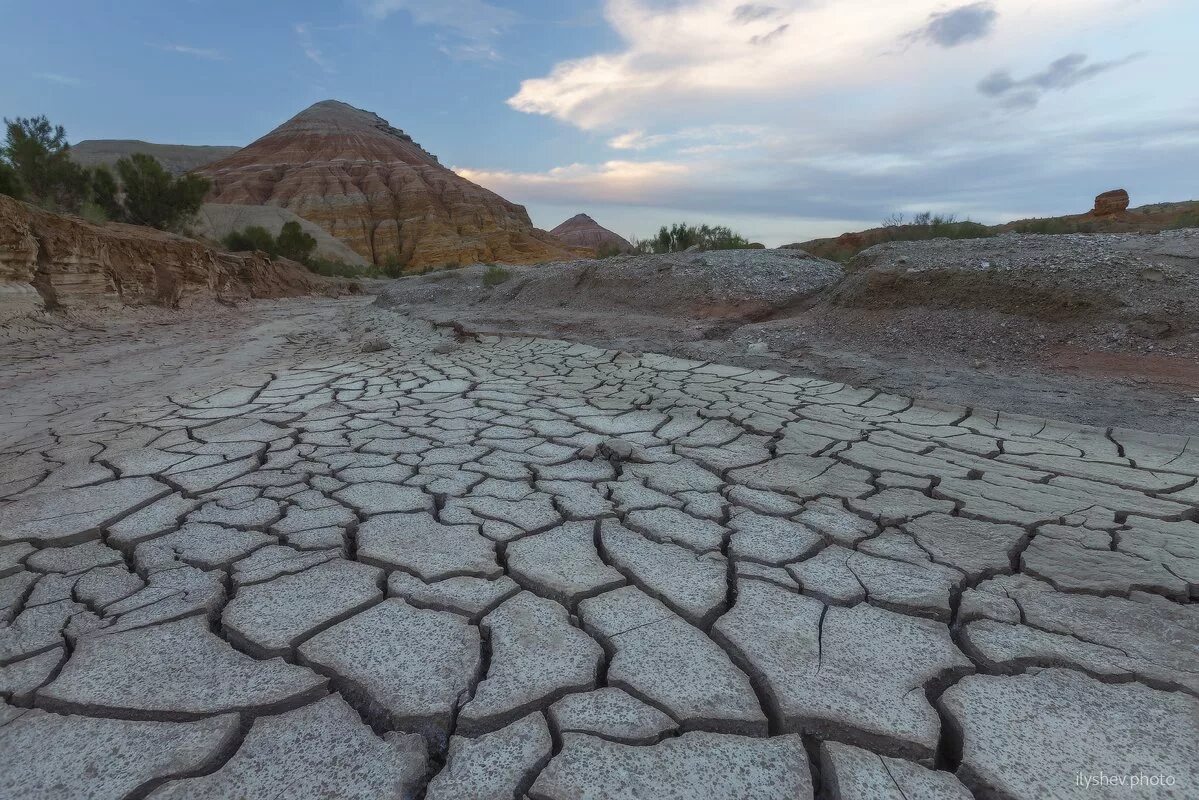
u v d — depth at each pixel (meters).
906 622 1.89
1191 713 1.51
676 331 8.01
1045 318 5.91
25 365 7.27
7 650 1.79
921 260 7.49
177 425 4.36
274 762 1.38
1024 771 1.34
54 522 2.67
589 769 1.35
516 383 5.82
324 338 10.41
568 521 2.65
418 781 1.34
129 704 1.56
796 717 1.50
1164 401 4.29
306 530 2.56
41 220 10.60
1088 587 2.05
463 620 1.92
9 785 1.33
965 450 3.54
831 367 5.76
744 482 3.10
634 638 1.82
